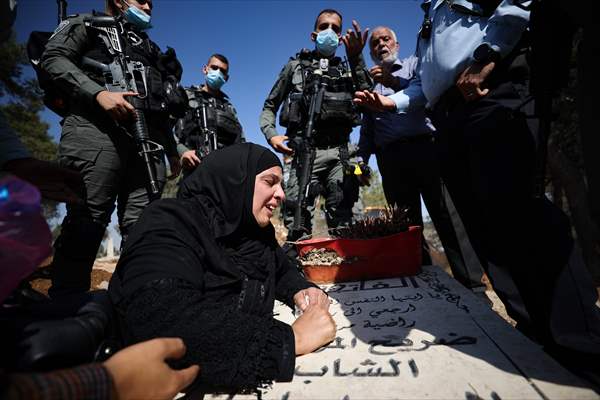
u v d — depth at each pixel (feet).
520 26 4.21
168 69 8.79
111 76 7.41
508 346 4.23
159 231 3.98
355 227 9.41
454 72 4.90
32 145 48.57
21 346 2.34
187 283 3.67
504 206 4.31
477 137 4.61
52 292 6.23
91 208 6.88
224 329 3.45
